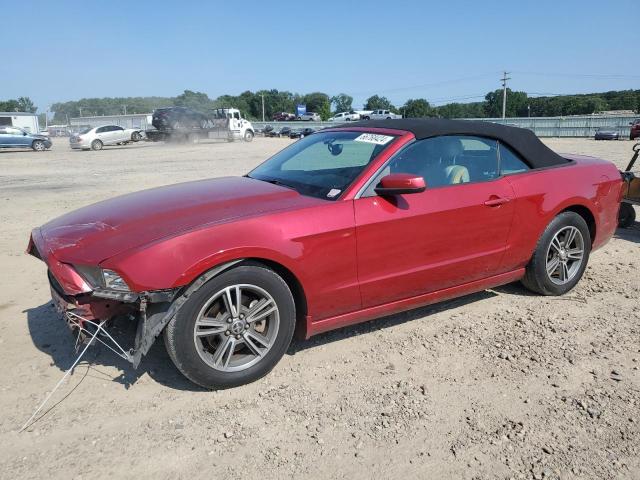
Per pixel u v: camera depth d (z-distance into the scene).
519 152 4.27
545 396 3.10
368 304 3.58
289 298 3.23
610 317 4.20
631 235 6.90
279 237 3.10
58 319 4.15
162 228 3.03
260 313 3.16
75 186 12.27
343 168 3.69
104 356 3.53
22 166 18.52
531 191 4.16
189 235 2.91
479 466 2.52
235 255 2.95
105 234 3.07
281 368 3.41
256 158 21.31
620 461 2.55
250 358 3.21
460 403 3.03
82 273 2.93
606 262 5.66
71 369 3.33
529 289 4.64
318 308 3.36
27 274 5.30
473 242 3.89
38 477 2.43
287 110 129.00
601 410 2.96
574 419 2.88
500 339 3.81
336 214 3.30
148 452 2.61
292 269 3.16
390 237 3.48
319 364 3.46
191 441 2.69
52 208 9.17
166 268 2.80
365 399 3.06
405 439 2.71
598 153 22.27
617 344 3.74
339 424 2.83
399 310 3.77
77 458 2.56
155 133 34.91
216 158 21.53
